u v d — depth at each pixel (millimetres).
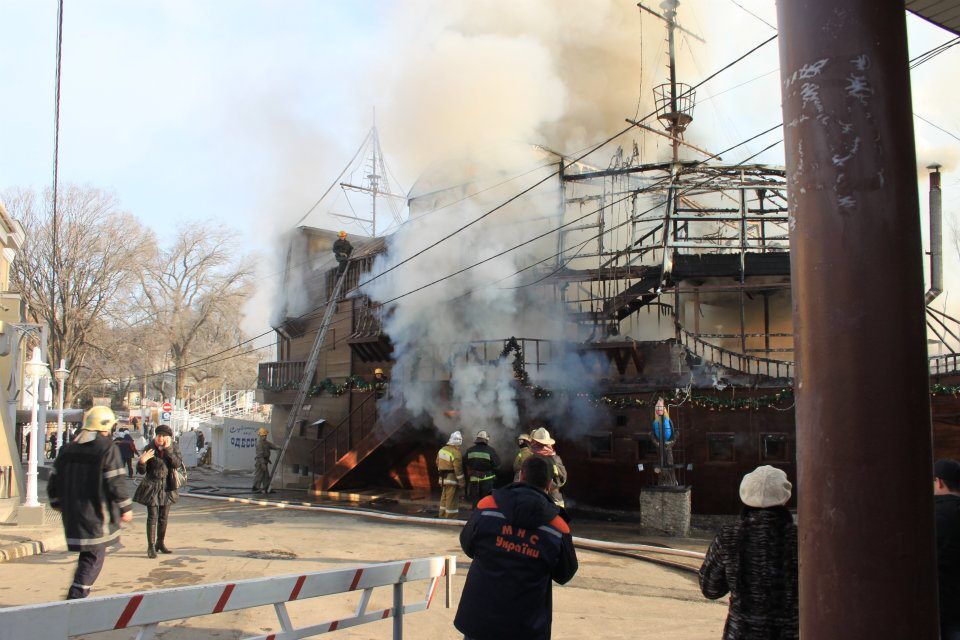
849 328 2316
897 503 2229
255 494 18766
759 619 3209
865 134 2393
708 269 15180
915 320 2336
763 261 15039
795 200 2512
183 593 3229
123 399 58312
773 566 3219
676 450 13883
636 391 14320
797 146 2512
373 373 19500
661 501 12016
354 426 19500
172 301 49156
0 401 13531
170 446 8844
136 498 8656
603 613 6824
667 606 7215
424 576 4648
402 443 17500
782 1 2639
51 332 42562
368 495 16641
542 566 3510
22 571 7680
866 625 2213
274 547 9633
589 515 14195
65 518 5785
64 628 2797
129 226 44812
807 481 2389
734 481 13555
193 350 50844
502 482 15609
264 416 48438
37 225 41656
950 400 12156
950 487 3732
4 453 13633
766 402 13438
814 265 2412
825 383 2344
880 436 2256
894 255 2332
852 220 2359
